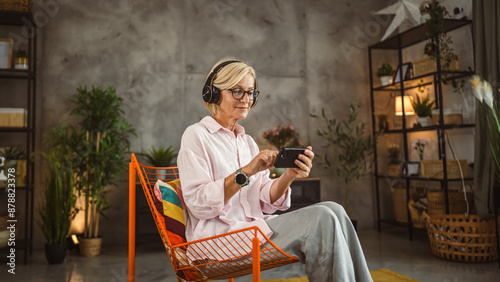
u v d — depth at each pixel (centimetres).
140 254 385
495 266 311
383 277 288
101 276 309
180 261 151
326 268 133
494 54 332
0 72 378
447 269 306
